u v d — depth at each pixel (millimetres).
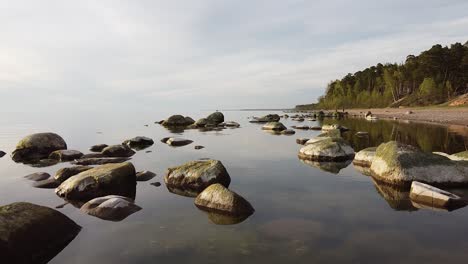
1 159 21812
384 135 30141
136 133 38438
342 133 33156
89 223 8867
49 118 83500
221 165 13023
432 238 7484
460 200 9906
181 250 7047
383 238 7496
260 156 19688
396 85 106562
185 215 9344
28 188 13133
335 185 12484
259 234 7812
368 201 10414
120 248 7277
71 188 11648
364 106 117938
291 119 68812
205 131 39531
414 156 12398
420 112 68750
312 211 9477
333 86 153875
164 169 16484
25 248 6934
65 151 21109
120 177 12211
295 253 6785
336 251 6855
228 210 9406
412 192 10648
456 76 88250
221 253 6855
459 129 33906
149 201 10852
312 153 18219
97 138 33156
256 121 60531
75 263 6707
